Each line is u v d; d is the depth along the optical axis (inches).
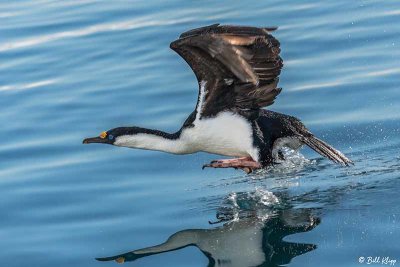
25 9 894.4
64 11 877.2
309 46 752.3
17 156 640.4
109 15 854.5
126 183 599.2
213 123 536.7
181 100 697.0
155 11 848.9
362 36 759.7
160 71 744.3
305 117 658.8
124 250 521.7
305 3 829.2
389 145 618.5
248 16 811.4
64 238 538.3
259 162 538.3
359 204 551.8
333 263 487.5
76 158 633.6
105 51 786.2
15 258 519.8
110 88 724.0
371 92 682.8
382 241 504.1
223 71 517.0
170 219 553.9
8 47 813.2
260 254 505.7
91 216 561.0
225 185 593.3
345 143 624.7
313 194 570.9
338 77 706.2
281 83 705.0
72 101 710.5
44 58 787.4
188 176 605.9
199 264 498.9
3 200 584.7
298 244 513.0
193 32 484.1
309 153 618.2
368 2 818.8
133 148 607.2
